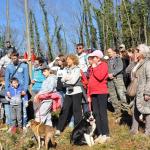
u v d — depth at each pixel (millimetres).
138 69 8773
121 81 10852
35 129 8859
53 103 9852
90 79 9078
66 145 9062
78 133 8844
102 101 8953
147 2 24547
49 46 29500
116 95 10969
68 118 10188
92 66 9109
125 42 24812
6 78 10375
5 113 10586
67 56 9555
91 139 8852
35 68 11273
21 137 9641
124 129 9773
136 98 8781
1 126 10695
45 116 9781
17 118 10227
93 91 8992
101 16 25234
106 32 24781
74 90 9477
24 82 10453
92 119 8805
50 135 8719
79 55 10930
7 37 20312
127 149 8406
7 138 9539
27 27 11578
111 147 8602
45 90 9797
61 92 10711
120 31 24969
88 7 26047
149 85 8562
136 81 8789
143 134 8859
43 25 29531
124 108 10828
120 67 10875
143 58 8797
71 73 9477
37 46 28984
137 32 24625
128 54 11117
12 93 10242
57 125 10078
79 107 9477
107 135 8992
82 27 26609
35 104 10203
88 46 26172
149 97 8586
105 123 8953
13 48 11914
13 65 10523
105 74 8961
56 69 11297
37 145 9148
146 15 24359
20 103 10211
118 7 24922
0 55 13789
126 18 24672
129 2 24969
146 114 8711
